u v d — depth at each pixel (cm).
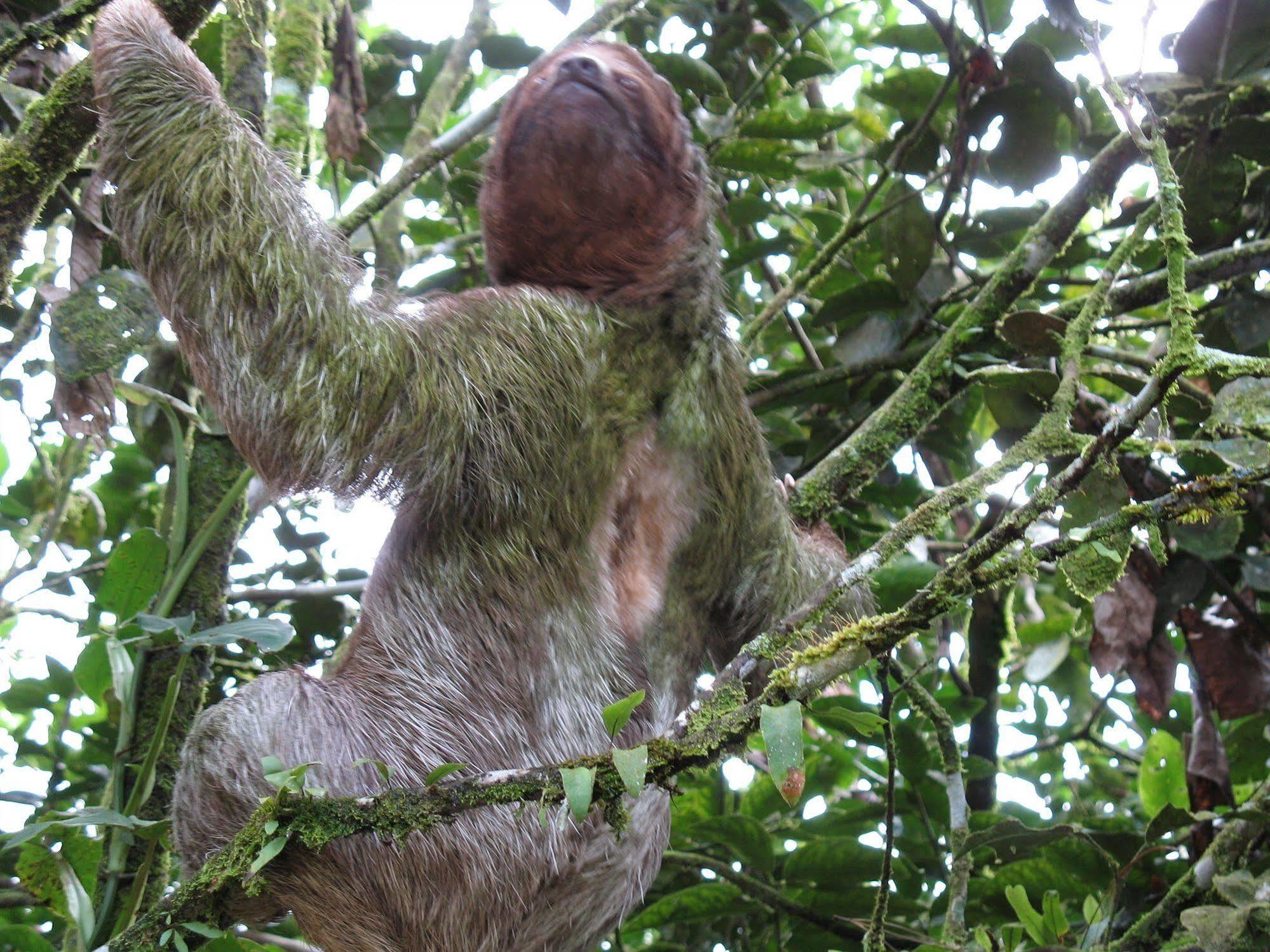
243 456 412
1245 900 389
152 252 420
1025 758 752
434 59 736
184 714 485
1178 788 594
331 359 404
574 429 420
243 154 431
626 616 423
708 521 448
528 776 301
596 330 439
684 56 632
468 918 392
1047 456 372
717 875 584
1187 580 543
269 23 579
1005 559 314
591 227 465
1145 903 532
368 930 382
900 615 307
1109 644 541
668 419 441
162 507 574
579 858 405
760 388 632
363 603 434
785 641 342
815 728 691
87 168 478
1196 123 530
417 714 402
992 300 543
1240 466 362
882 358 609
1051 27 636
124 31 442
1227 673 565
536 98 484
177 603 500
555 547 411
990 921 544
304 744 388
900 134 639
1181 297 318
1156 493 559
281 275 410
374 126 741
